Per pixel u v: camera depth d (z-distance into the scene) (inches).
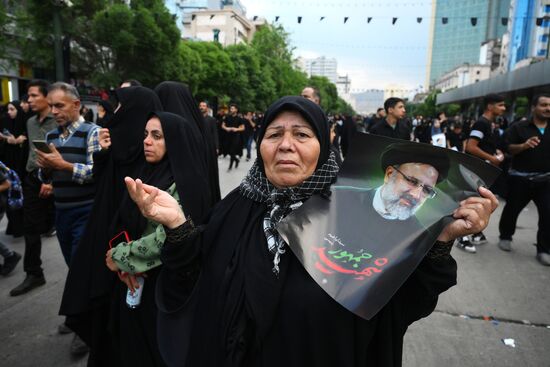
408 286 49.1
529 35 2055.9
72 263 91.7
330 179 53.1
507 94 1036.5
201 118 120.6
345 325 45.8
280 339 47.3
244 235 53.6
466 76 3629.4
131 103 94.2
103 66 800.9
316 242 47.8
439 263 46.0
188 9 2957.7
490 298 144.9
